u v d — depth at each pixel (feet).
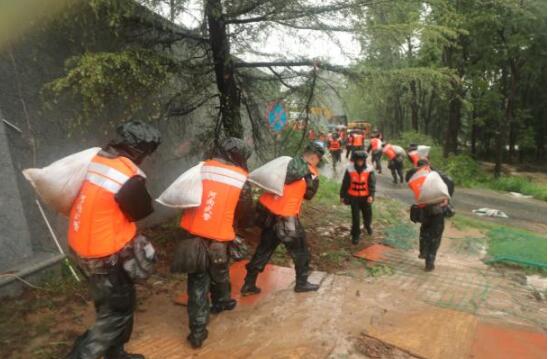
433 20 21.61
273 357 11.28
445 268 20.11
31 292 14.03
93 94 14.47
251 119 23.35
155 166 22.44
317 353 11.51
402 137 86.99
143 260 9.40
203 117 22.99
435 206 18.95
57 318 12.89
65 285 14.75
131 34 17.78
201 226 11.47
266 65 21.11
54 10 13.66
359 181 22.86
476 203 44.32
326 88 21.58
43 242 15.79
